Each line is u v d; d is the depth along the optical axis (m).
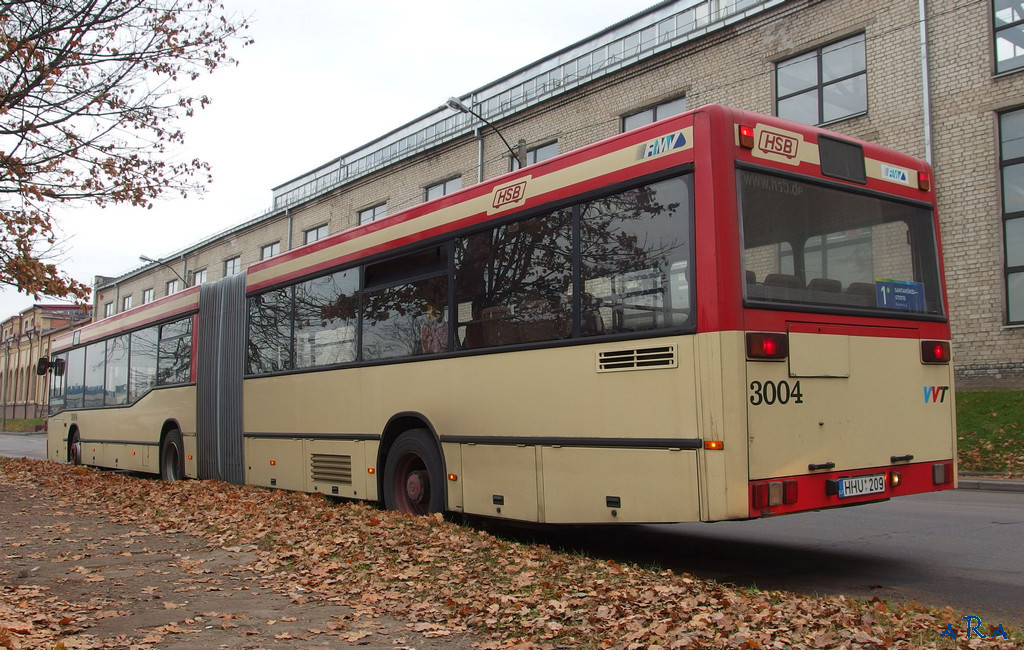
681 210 6.38
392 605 5.70
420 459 9.23
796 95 21.44
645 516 6.42
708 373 6.05
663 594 5.54
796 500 6.22
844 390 6.65
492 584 6.03
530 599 5.54
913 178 7.61
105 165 11.59
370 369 9.84
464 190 8.64
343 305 10.52
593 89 26.44
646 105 24.89
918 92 18.95
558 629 4.89
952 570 6.98
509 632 4.98
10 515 10.51
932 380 7.38
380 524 8.30
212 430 13.54
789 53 21.44
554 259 7.45
